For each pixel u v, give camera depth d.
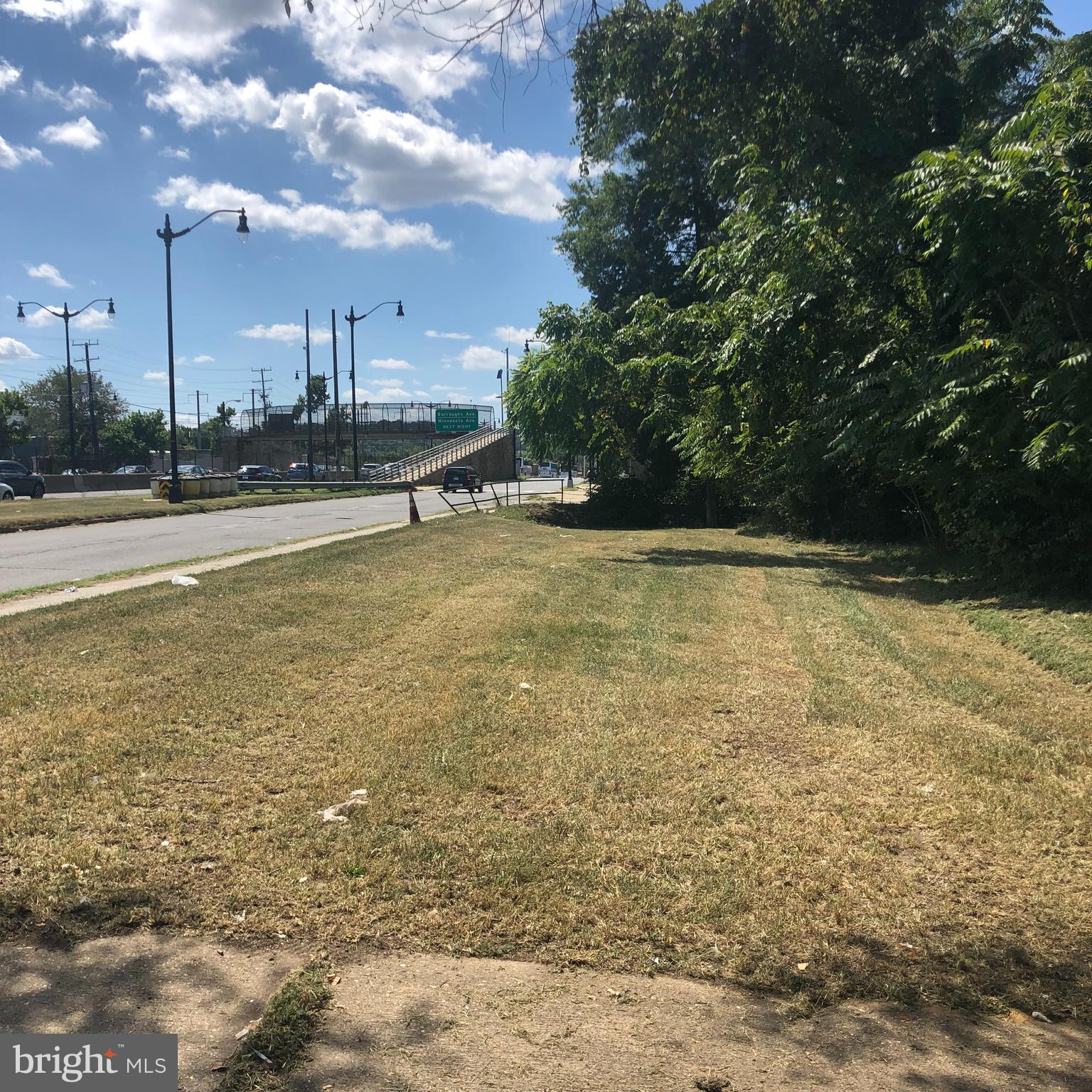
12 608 9.79
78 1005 2.87
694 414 21.19
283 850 3.94
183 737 5.32
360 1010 2.87
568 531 22.89
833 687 6.77
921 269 13.88
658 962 3.18
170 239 28.48
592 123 14.26
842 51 13.07
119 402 108.31
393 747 5.25
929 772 5.06
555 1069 2.60
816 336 15.38
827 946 3.29
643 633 8.60
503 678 6.82
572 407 27.33
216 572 12.38
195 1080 2.53
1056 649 7.86
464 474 48.38
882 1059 2.68
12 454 82.88
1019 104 13.90
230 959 3.16
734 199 17.64
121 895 3.52
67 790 4.50
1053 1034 2.83
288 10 3.45
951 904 3.62
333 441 78.19
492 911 3.48
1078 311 10.33
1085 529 10.01
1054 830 4.32
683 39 12.52
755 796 4.69
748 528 23.67
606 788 4.71
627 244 35.41
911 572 13.53
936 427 11.47
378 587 11.05
